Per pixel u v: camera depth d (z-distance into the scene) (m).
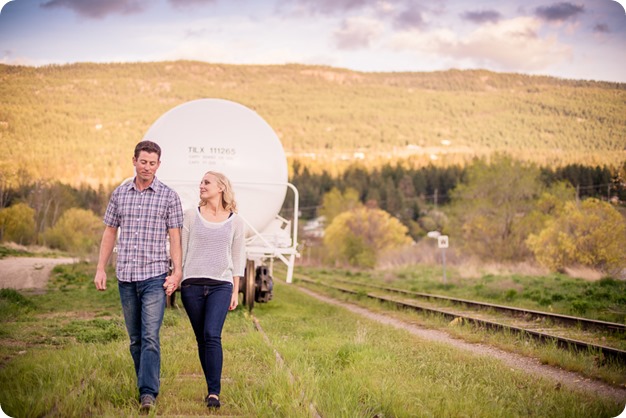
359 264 60.31
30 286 22.12
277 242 14.27
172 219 5.88
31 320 12.50
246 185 13.33
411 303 18.52
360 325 12.80
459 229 43.06
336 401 5.68
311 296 22.69
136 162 5.81
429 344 10.37
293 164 190.62
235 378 6.82
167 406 5.61
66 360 7.25
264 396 5.86
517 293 19.73
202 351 6.05
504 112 169.12
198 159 13.02
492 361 8.83
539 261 32.72
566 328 12.74
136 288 5.78
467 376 7.67
